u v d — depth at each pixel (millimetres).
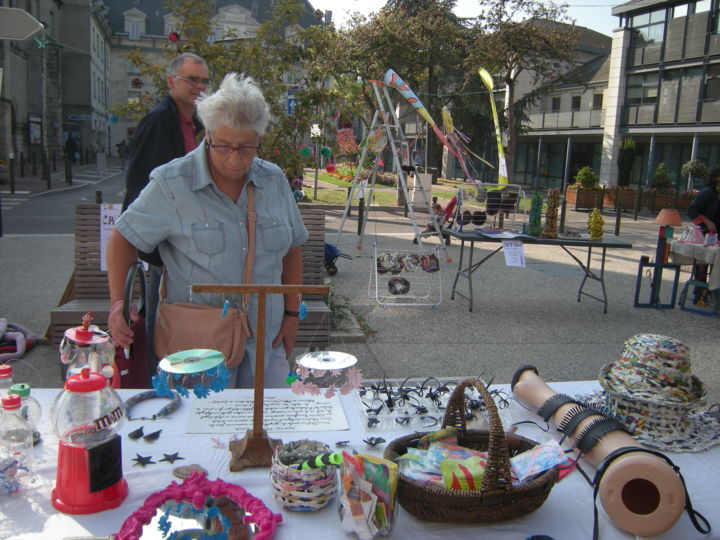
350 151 8828
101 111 50938
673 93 24156
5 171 19781
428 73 22984
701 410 2086
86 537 1271
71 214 13219
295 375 1633
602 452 1582
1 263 7496
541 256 9898
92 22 43562
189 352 1580
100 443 1386
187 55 2959
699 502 1554
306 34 6066
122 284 2189
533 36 20516
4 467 1409
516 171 35562
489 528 1418
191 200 2150
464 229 6742
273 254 2283
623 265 9312
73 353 2004
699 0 22828
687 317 6328
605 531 1425
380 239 11109
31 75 29219
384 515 1343
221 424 1852
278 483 1420
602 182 27375
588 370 4602
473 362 4695
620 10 25469
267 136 5941
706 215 6605
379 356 4766
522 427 1888
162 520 1271
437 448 1532
